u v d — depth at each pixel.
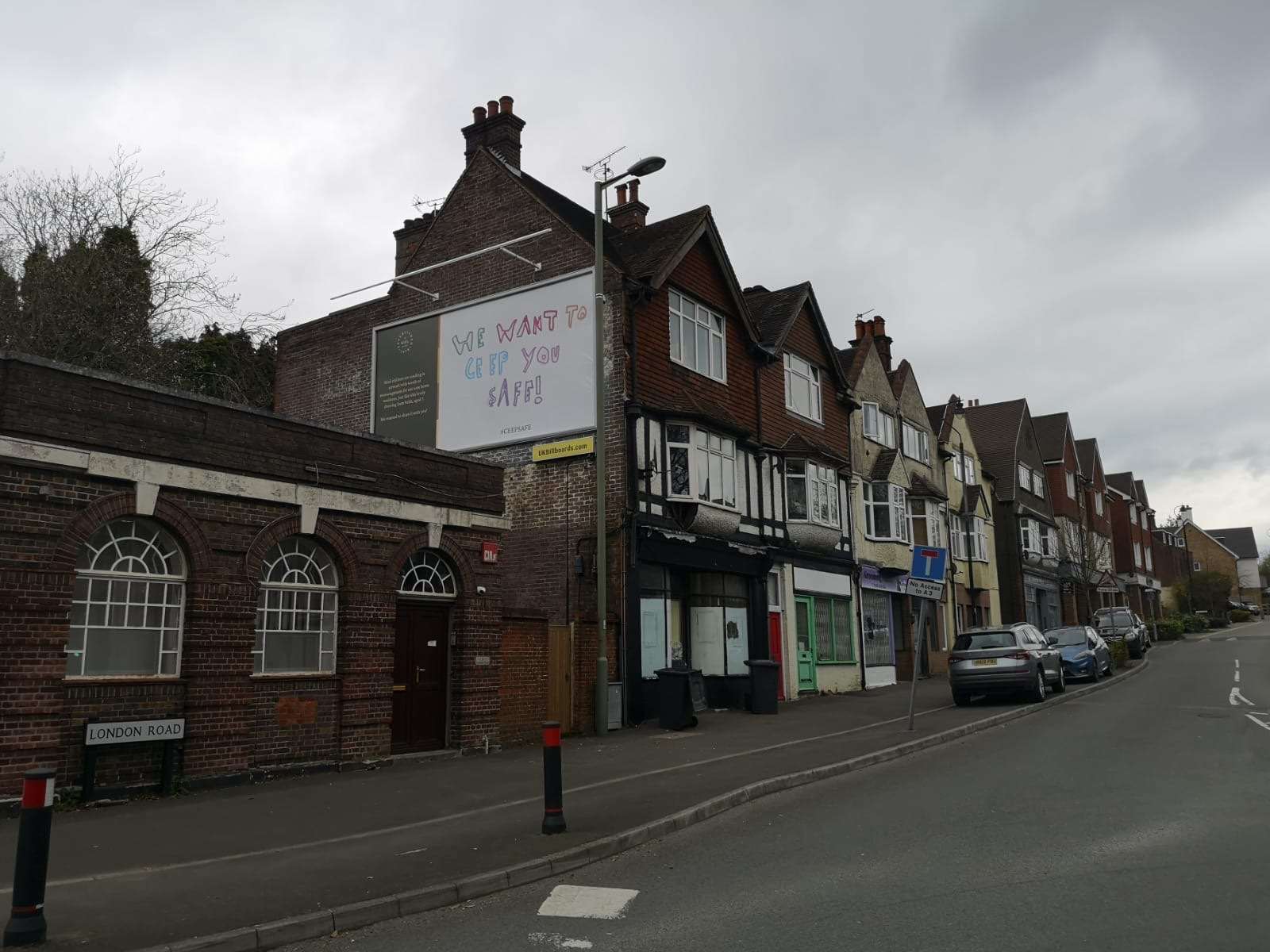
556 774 9.01
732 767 12.70
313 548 13.03
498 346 21.28
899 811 9.84
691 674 18.89
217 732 11.47
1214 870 7.10
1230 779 11.02
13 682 9.66
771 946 5.81
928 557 16.48
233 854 8.25
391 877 7.43
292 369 25.44
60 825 9.31
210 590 11.48
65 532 10.16
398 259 25.61
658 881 7.48
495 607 15.39
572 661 16.86
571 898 7.08
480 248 22.11
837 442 28.25
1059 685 22.70
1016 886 6.88
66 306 20.95
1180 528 88.94
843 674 26.75
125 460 10.69
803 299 26.61
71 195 22.09
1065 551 50.50
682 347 21.41
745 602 22.62
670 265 20.62
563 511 19.61
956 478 39.22
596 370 17.22
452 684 14.80
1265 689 23.34
